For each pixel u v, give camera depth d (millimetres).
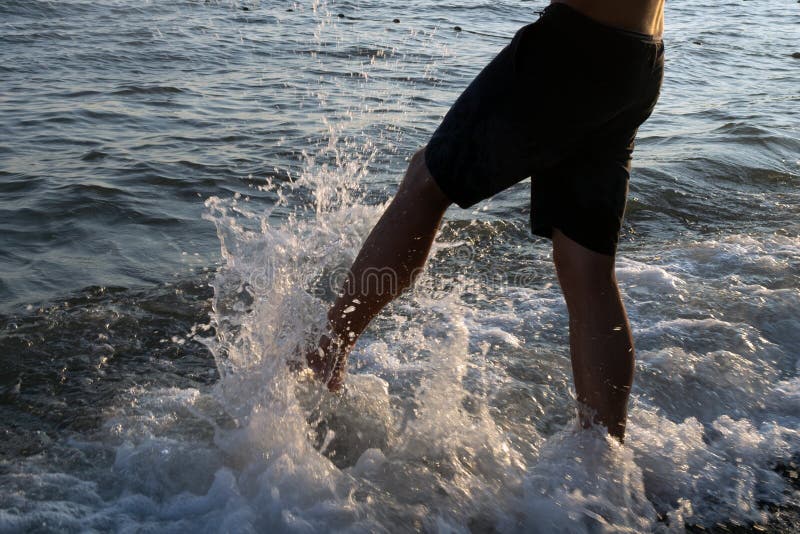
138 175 4332
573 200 1876
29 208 3740
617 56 1753
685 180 4500
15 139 5062
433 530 1662
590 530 1705
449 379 2119
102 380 2250
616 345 1886
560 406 2188
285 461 1770
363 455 1875
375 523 1643
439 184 1868
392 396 2166
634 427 2064
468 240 3498
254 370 2010
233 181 4293
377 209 3221
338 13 12172
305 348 2021
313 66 8000
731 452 2014
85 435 1959
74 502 1684
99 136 5207
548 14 1763
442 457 1889
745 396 2279
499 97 1784
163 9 11430
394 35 10453
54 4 10992
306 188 4230
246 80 7211
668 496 1842
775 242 3510
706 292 2920
